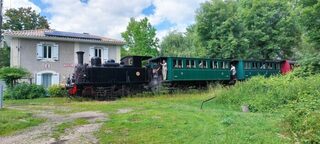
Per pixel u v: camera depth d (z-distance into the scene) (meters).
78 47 25.81
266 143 6.63
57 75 24.86
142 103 15.20
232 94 15.71
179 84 23.62
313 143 6.49
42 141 7.71
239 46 34.09
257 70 28.77
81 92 19.55
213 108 14.13
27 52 23.70
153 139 7.41
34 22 41.06
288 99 13.05
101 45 26.94
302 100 10.78
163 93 21.25
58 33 25.53
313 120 7.09
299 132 7.00
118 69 21.12
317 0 17.36
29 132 8.75
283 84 14.75
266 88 15.03
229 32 34.16
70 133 8.46
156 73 23.36
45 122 10.20
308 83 13.80
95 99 19.36
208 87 23.45
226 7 35.50
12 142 7.74
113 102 16.47
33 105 15.72
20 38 23.45
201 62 24.89
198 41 36.47
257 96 14.30
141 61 22.72
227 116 10.20
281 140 6.81
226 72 26.84
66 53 25.31
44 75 24.44
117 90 20.91
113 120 10.06
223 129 7.99
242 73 27.11
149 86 22.50
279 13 35.47
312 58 16.84
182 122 9.25
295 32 34.97
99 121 10.07
